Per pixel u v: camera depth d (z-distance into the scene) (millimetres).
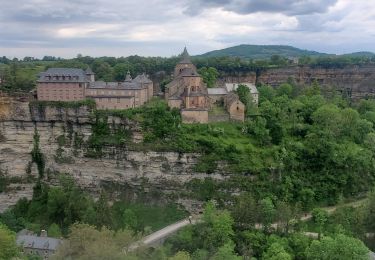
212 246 126062
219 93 195375
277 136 173750
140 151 164625
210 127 169625
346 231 133500
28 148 175250
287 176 160875
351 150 174500
